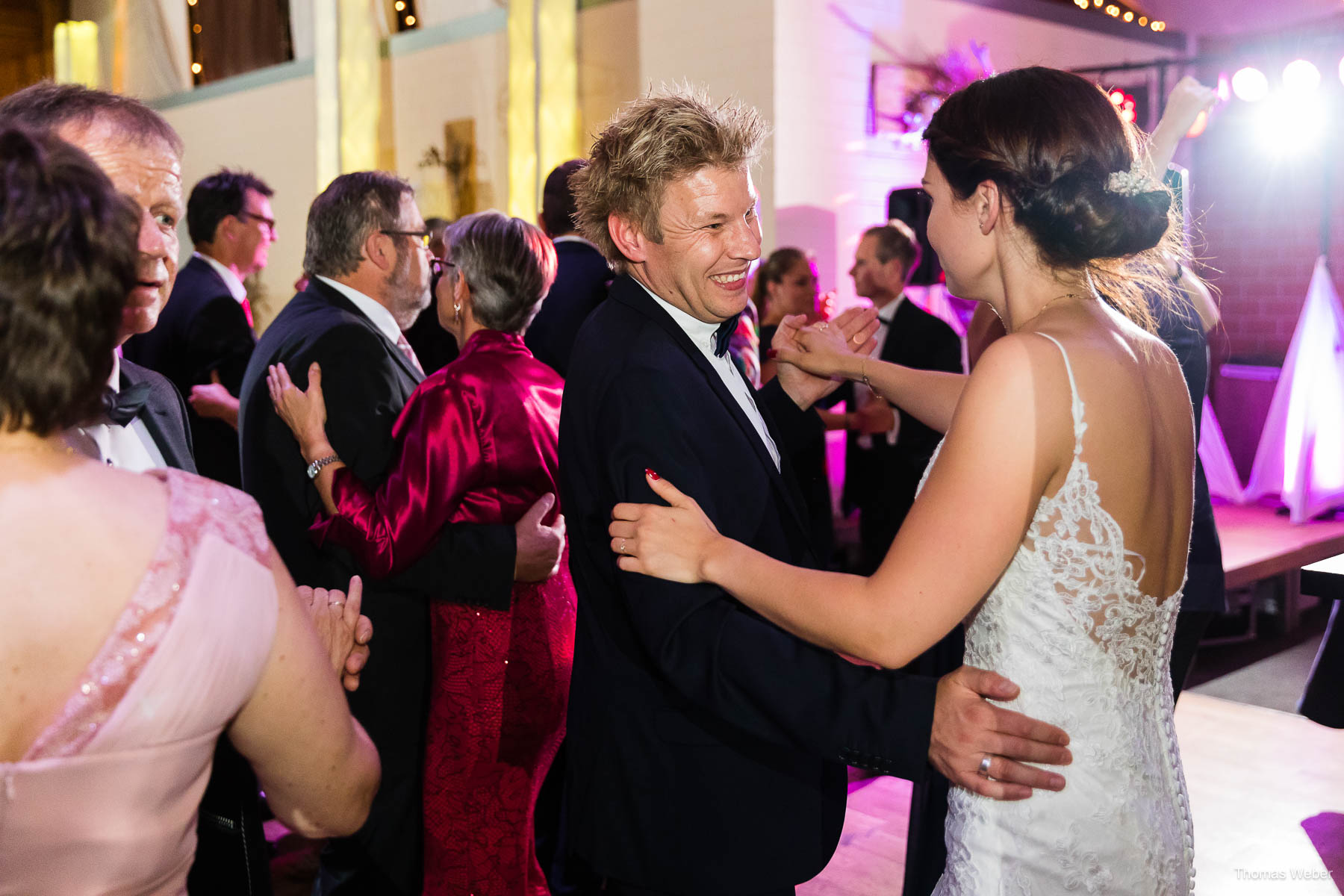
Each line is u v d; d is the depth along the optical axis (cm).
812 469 190
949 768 116
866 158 631
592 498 142
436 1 843
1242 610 477
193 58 1066
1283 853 265
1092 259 120
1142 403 115
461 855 207
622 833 143
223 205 338
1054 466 110
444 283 228
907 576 110
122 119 118
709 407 140
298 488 220
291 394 204
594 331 148
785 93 597
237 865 122
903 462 412
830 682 122
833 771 150
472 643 204
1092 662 115
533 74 696
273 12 954
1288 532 557
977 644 122
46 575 74
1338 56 732
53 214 74
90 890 76
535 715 211
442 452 197
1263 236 764
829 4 609
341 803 94
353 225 228
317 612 110
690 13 630
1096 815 115
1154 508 117
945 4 657
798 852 144
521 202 708
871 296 418
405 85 849
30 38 1240
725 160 141
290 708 86
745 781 141
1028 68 124
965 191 123
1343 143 728
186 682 77
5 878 74
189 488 83
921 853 142
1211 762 323
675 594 126
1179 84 218
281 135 943
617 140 144
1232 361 764
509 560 199
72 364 76
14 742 73
